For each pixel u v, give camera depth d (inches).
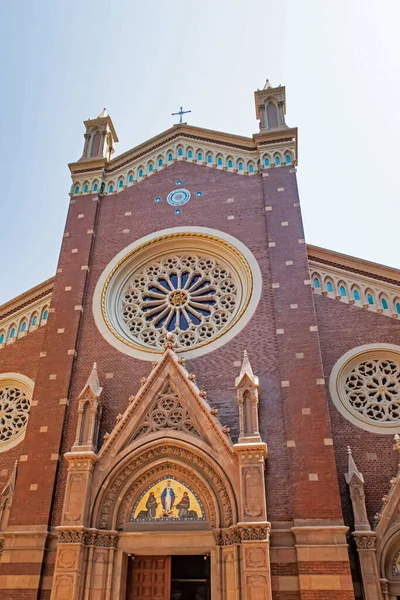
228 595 746.2
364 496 808.3
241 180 1211.9
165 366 942.4
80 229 1207.6
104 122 1430.9
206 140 1314.0
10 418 1032.2
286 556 757.9
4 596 788.6
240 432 839.1
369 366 965.2
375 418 906.7
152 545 808.3
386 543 767.7
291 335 952.3
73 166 1323.8
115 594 783.7
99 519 827.4
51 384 988.6
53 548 822.5
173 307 1098.7
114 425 935.0
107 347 1028.5
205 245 1155.3
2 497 905.5
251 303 1019.9
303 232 1079.0
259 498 776.9
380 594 727.7
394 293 1021.2
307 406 871.1
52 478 879.7
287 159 1200.8
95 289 1115.9
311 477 805.9
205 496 832.9
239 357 962.1
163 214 1206.3
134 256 1162.6
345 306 1027.3
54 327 1062.4
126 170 1310.3
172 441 861.2
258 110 1339.8
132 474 863.1
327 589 720.3
